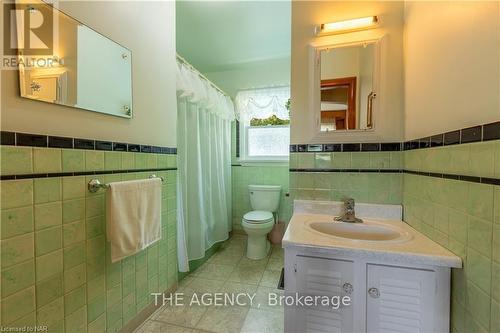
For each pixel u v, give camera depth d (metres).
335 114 1.49
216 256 2.48
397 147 1.41
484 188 0.71
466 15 0.79
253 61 2.88
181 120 1.99
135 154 1.41
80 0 1.09
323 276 1.05
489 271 0.69
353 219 1.39
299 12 1.53
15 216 0.85
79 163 1.08
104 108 1.21
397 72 1.40
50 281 0.97
